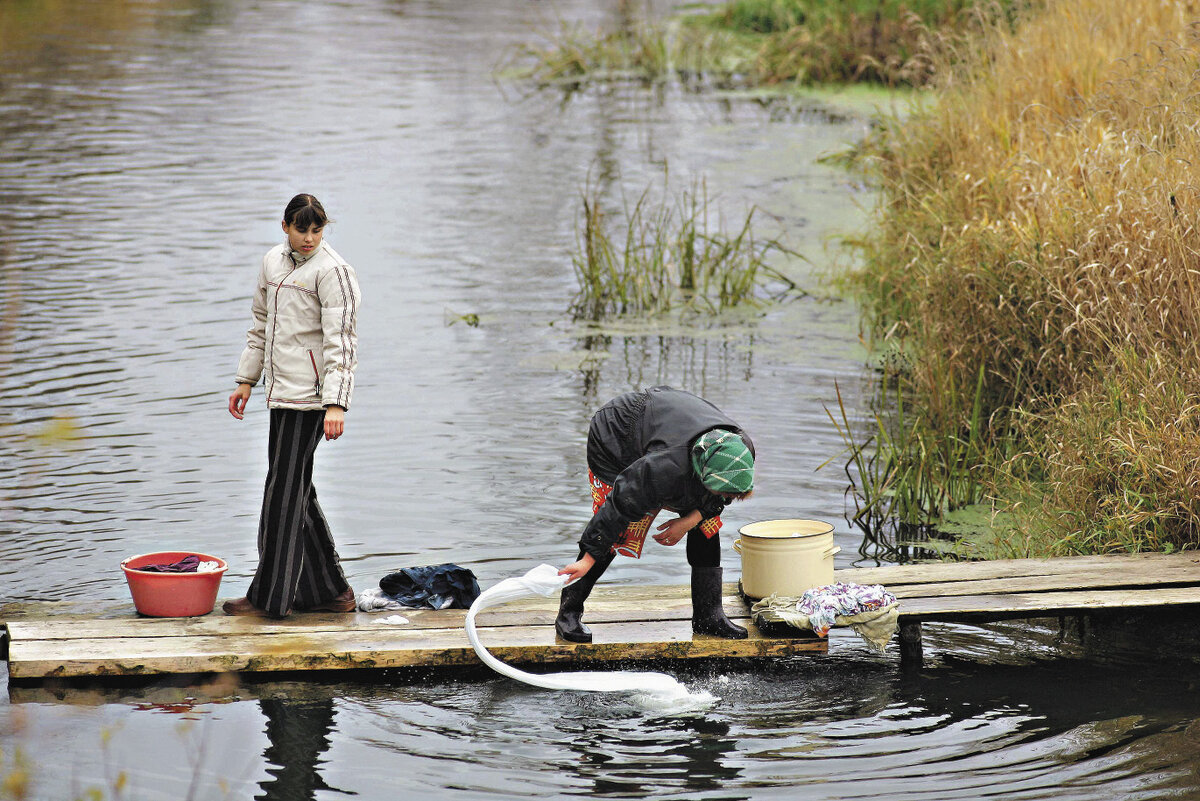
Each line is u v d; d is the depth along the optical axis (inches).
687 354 858.1
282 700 443.5
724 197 1245.7
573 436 706.2
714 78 1951.3
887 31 1867.6
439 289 990.4
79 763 397.1
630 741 419.5
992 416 673.6
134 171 1331.2
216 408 743.7
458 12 2551.7
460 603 505.0
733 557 569.0
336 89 1798.7
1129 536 571.5
